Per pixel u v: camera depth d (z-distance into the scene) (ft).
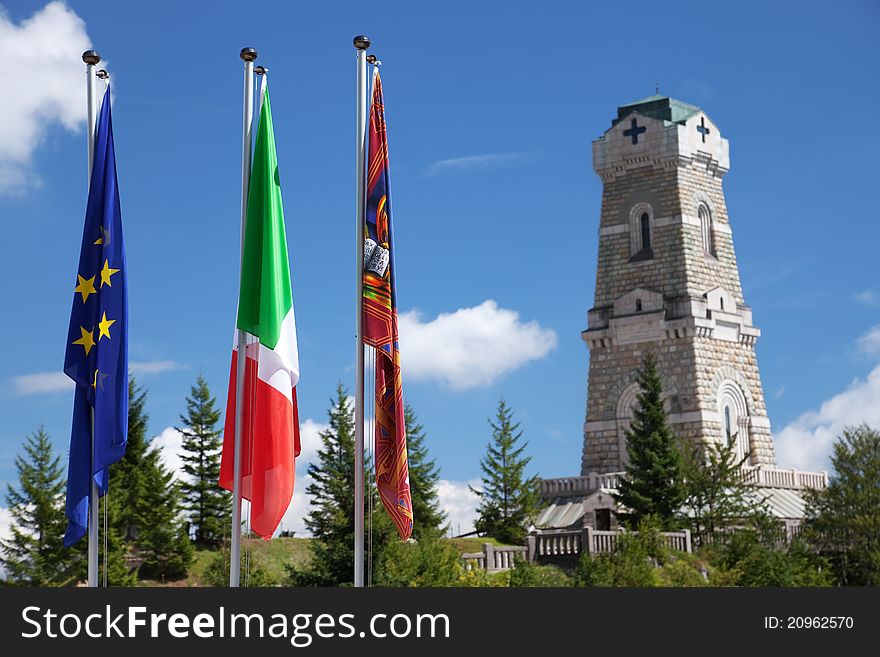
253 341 120.57
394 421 118.01
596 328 379.14
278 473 115.03
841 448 269.03
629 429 368.27
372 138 121.70
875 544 258.98
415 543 224.53
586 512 314.96
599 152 388.98
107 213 119.65
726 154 393.50
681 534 245.65
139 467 298.76
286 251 119.85
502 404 353.51
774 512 321.73
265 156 119.44
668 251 373.20
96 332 118.42
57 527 282.15
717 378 365.81
